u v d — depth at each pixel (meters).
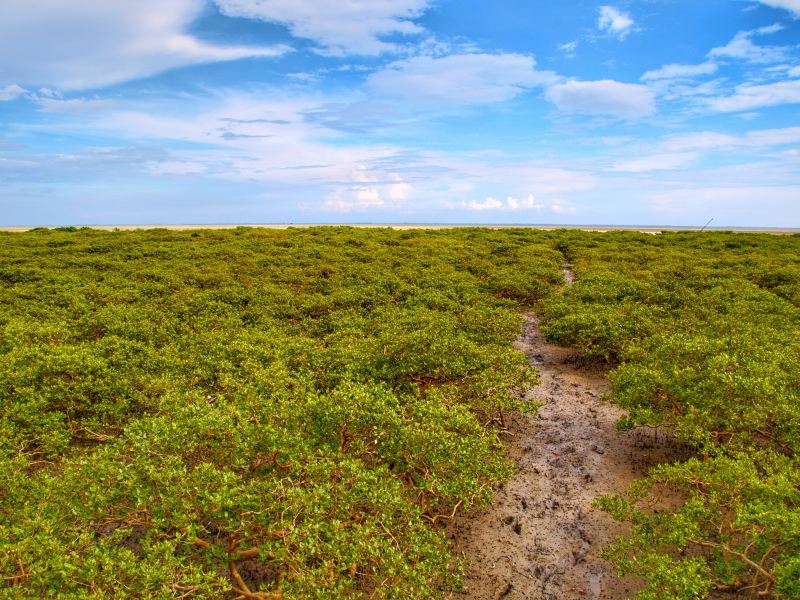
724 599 6.62
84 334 15.70
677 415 10.27
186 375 11.95
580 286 22.20
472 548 7.95
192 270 26.83
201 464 6.66
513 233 51.25
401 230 53.41
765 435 9.48
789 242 42.16
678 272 27.00
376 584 6.92
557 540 8.10
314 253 33.81
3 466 7.67
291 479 7.03
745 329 14.41
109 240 39.31
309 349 13.37
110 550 6.24
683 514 7.20
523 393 13.49
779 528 6.18
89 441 10.66
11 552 5.52
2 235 42.91
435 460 7.99
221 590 5.80
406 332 14.95
